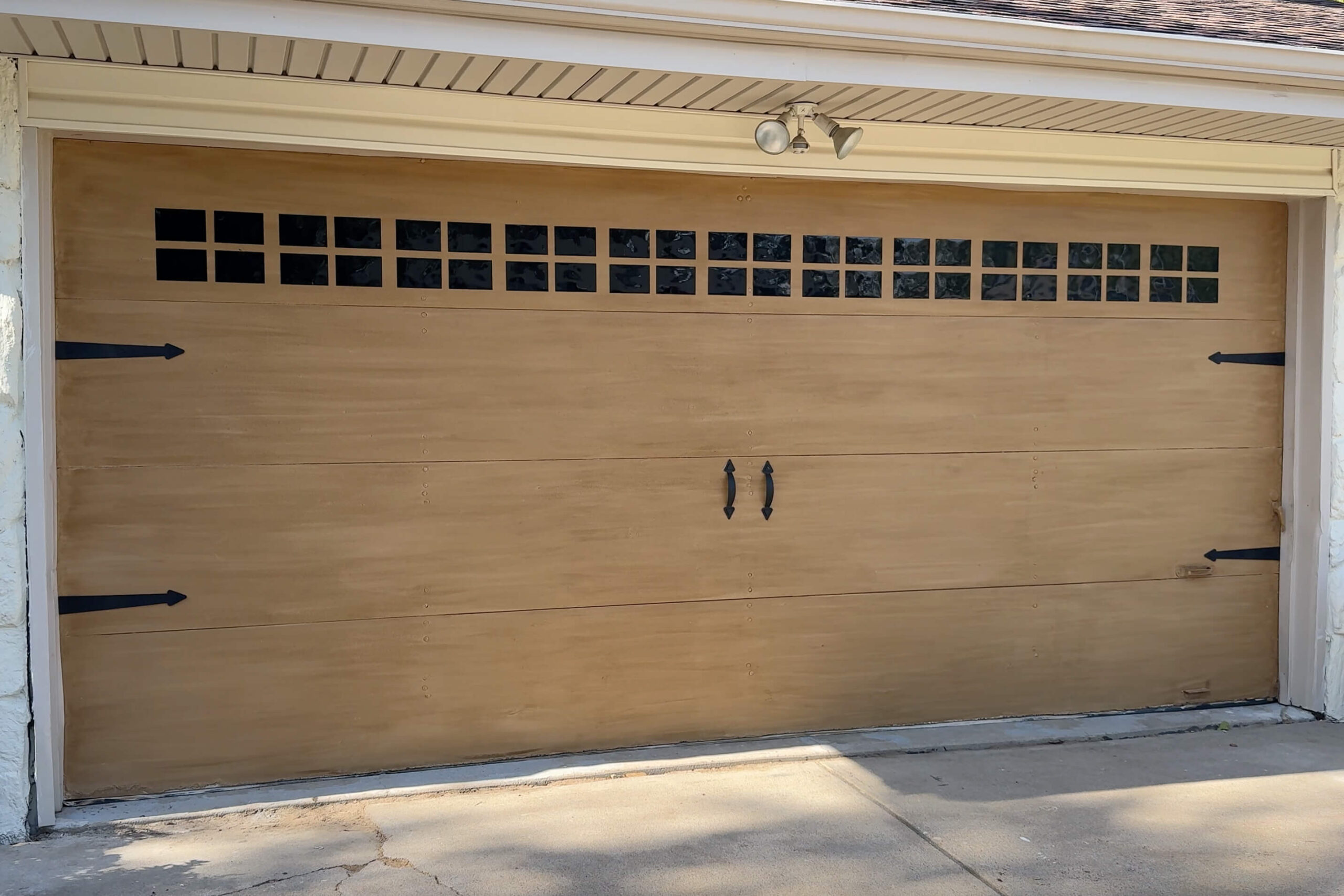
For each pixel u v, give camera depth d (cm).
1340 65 439
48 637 398
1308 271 551
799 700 503
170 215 417
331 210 435
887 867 371
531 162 450
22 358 385
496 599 461
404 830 398
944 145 494
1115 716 541
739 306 487
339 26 348
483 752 462
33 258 386
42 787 396
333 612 442
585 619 472
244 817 409
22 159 383
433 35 357
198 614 426
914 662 517
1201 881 363
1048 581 534
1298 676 561
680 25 373
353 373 439
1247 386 559
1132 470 543
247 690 433
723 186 483
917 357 511
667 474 480
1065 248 530
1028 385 527
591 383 469
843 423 502
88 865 367
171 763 426
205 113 403
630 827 403
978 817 416
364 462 443
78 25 336
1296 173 538
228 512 428
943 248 513
